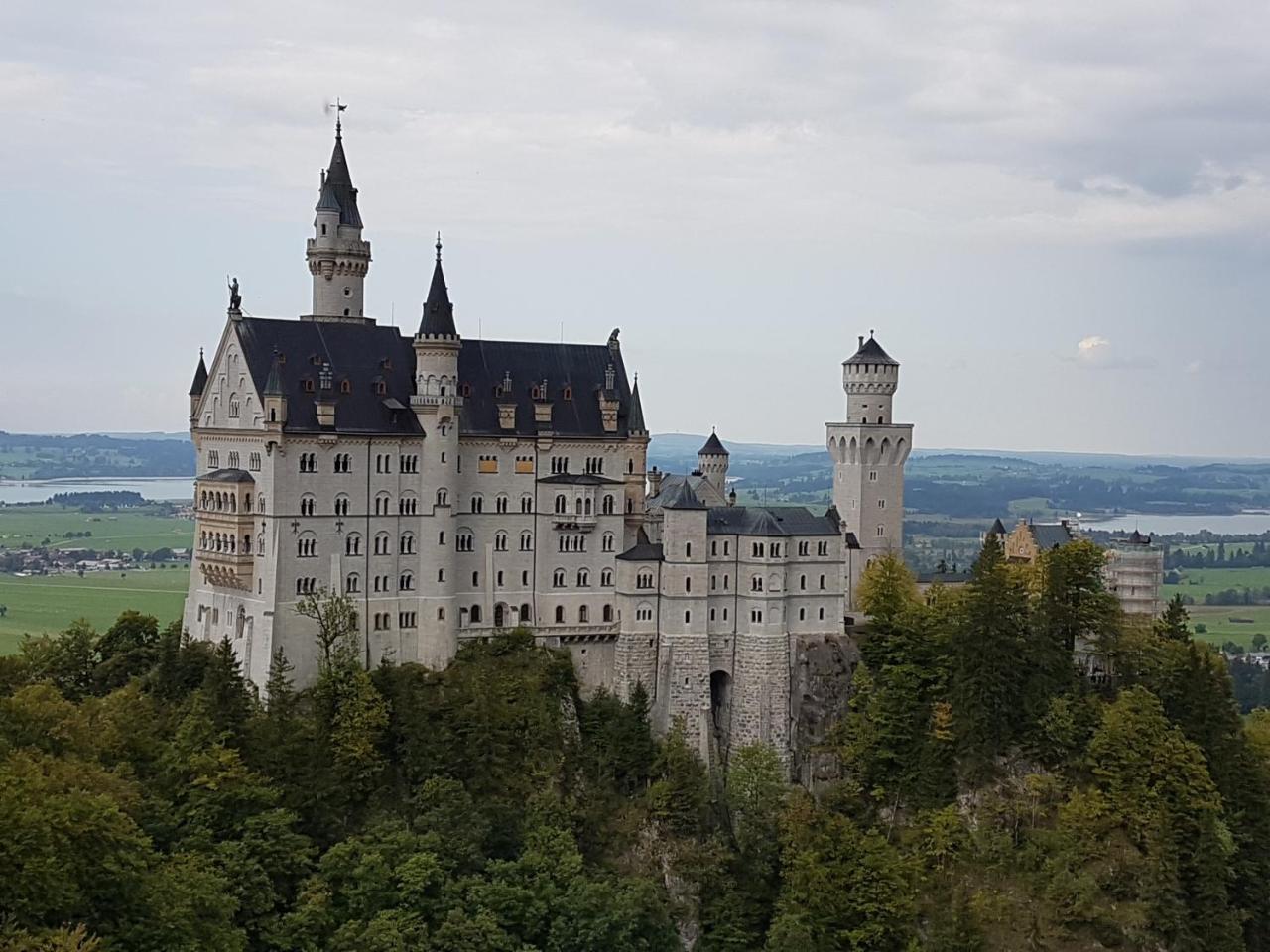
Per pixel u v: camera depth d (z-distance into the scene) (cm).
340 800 15088
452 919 13850
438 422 17238
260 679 16338
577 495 18312
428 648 17350
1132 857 15838
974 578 17962
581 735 17400
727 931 15712
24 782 11138
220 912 12088
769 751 17250
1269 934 16612
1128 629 19262
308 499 16550
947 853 16088
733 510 18538
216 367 17450
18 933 9819
